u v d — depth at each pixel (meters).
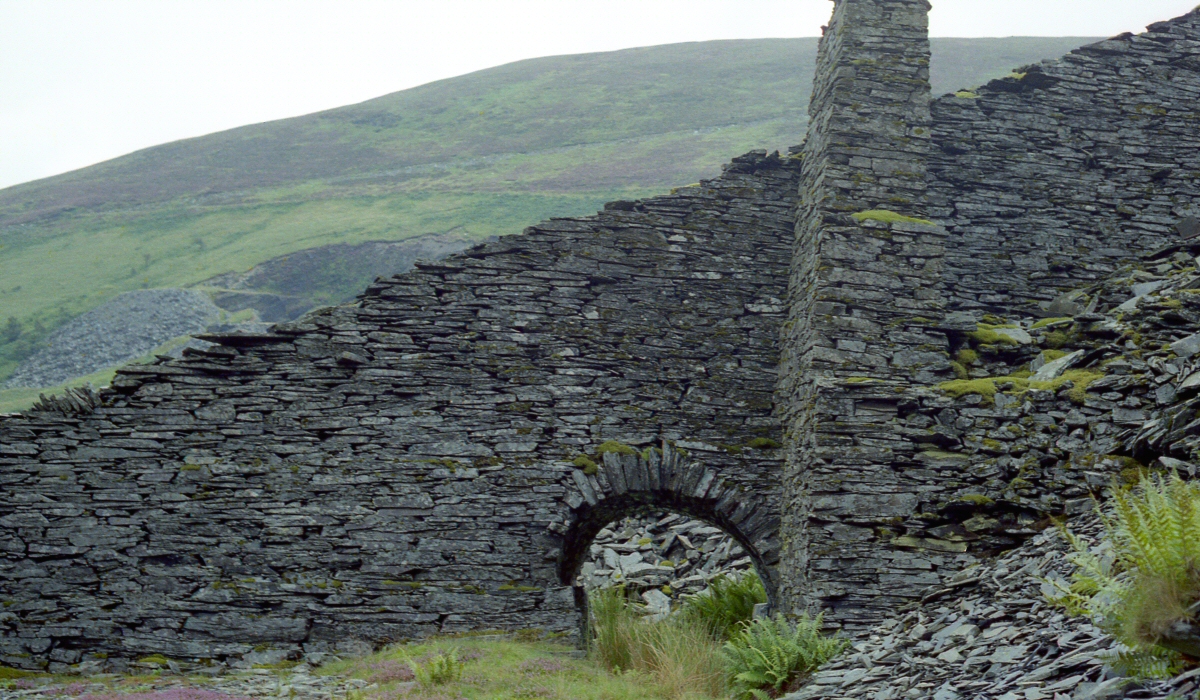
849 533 10.32
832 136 12.26
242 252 85.81
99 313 74.31
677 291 12.80
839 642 9.31
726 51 133.50
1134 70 13.89
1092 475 9.69
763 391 12.57
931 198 13.09
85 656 10.88
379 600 11.25
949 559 10.12
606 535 17.77
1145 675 4.63
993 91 13.66
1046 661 6.10
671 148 96.94
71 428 11.52
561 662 9.78
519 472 11.80
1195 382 9.08
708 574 15.84
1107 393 10.27
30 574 11.08
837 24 13.10
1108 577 4.95
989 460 10.40
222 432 11.68
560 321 12.45
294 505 11.52
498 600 11.30
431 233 82.19
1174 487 4.61
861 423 10.69
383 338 12.14
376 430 11.83
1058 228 13.13
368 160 114.25
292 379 11.91
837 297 11.42
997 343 11.69
